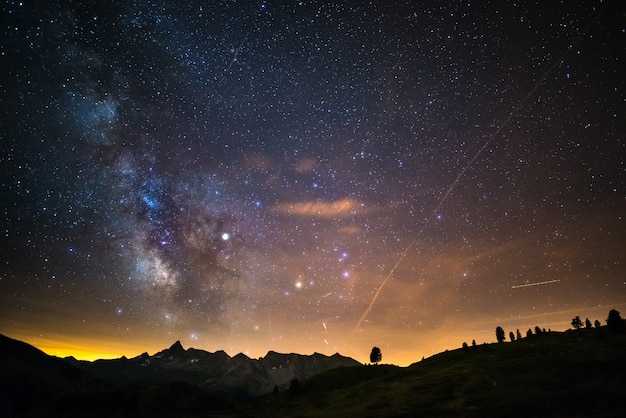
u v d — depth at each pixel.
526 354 69.81
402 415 39.97
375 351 113.81
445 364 79.88
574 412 30.25
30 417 69.19
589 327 94.25
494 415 32.97
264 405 80.12
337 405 63.34
